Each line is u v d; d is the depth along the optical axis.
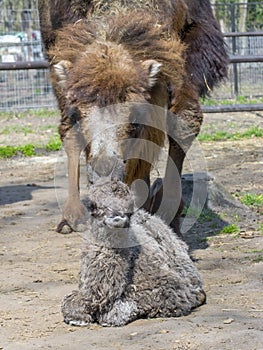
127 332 4.65
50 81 6.56
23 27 22.42
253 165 11.48
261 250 6.82
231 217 8.27
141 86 5.53
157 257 5.01
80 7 6.68
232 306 5.19
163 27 6.40
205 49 7.20
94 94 5.38
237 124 16.27
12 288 5.90
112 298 4.81
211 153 12.66
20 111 19.34
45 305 5.43
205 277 6.00
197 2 7.15
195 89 6.80
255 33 16.94
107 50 5.70
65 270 6.42
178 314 4.91
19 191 10.37
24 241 7.58
